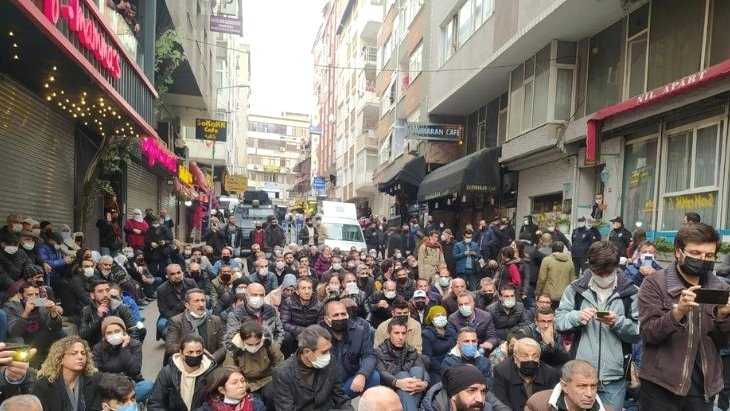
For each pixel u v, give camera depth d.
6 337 5.09
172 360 4.31
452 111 18.33
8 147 7.64
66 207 10.10
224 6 25.62
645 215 9.08
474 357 4.74
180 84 17.30
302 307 6.30
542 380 3.99
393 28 26.17
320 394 4.10
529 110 12.55
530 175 13.05
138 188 15.68
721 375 2.84
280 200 73.56
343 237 17.23
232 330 5.42
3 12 4.93
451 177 14.30
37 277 5.53
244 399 3.91
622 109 8.87
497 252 11.49
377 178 28.61
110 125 9.86
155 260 11.72
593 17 10.20
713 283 2.83
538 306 5.47
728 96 7.21
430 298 7.39
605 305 3.44
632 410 4.04
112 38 7.38
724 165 7.32
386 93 27.61
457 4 15.96
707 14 7.89
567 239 9.79
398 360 5.01
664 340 2.88
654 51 9.14
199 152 32.19
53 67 6.77
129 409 3.58
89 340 5.50
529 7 10.90
